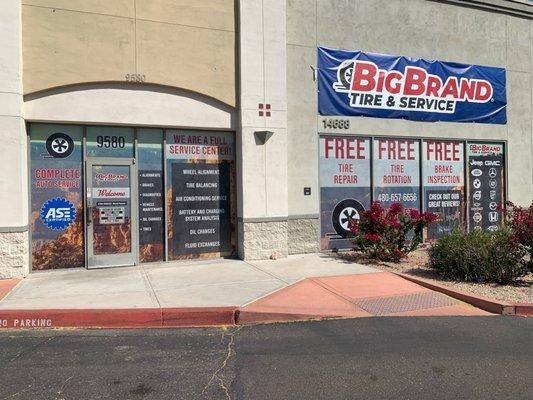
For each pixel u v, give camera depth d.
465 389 4.50
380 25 12.58
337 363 5.17
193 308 6.91
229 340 6.02
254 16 10.84
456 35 13.65
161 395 4.39
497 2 14.11
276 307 7.16
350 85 12.20
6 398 4.32
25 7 9.17
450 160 13.62
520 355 5.41
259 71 10.88
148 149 10.43
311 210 11.72
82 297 7.59
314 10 11.80
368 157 12.49
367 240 10.52
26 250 9.24
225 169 11.09
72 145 9.84
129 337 6.17
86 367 5.07
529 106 14.78
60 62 9.37
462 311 7.33
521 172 14.66
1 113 8.88
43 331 6.44
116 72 9.75
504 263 8.61
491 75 14.16
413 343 5.83
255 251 10.87
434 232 13.30
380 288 8.42
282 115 11.10
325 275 9.35
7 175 8.95
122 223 10.20
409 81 12.94
